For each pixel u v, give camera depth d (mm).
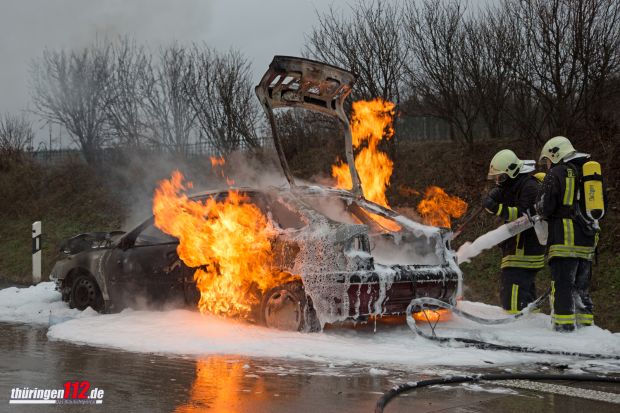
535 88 11250
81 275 8172
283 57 7230
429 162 13695
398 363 5191
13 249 15820
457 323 6766
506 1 11719
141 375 4742
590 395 4305
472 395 4262
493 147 13031
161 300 7324
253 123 16062
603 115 11211
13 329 7027
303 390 4340
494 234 6879
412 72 12828
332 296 5809
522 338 6027
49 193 19375
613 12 10352
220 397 4145
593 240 6406
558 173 6328
